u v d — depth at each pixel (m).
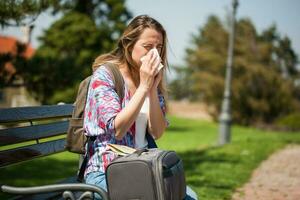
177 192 3.27
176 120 49.84
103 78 3.54
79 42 36.75
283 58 53.09
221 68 47.72
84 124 3.56
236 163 12.12
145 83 3.40
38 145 4.12
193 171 10.65
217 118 48.28
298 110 44.50
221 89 47.06
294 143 19.08
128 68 3.77
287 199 7.73
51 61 10.32
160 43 3.71
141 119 3.79
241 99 43.94
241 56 46.91
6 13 7.37
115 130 3.36
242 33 48.06
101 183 3.38
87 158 3.61
